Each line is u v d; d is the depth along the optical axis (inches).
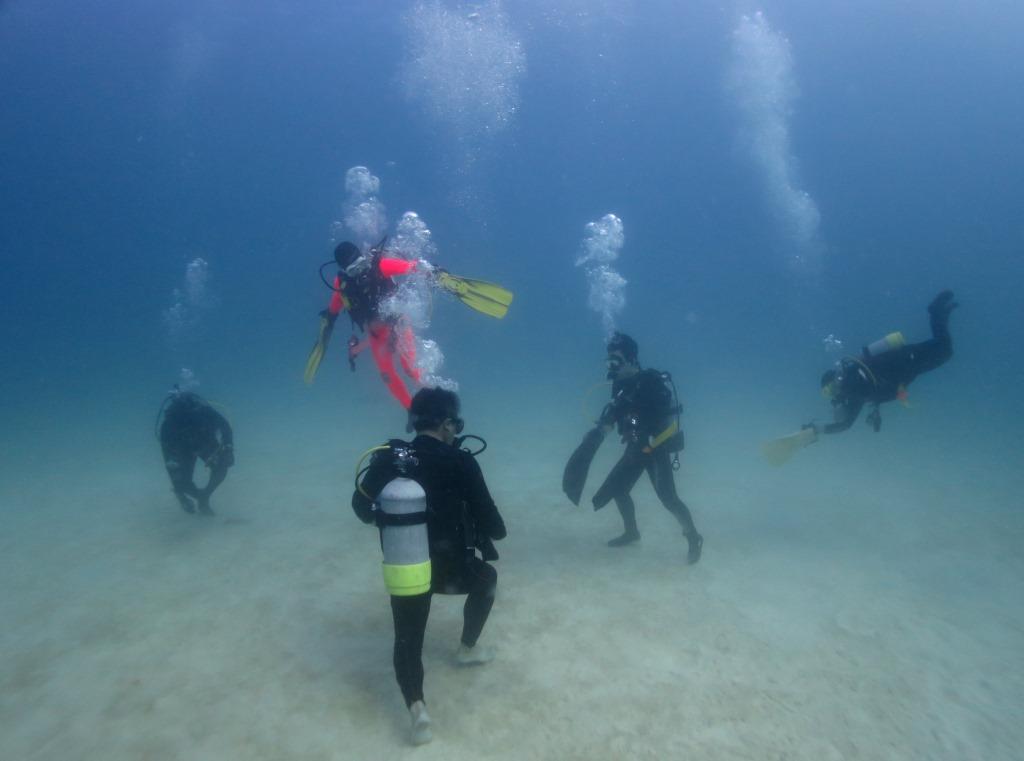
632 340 201.5
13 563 216.1
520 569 197.5
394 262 197.6
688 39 2167.8
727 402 682.2
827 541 230.5
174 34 1756.9
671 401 196.9
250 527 247.9
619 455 382.9
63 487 337.7
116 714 122.0
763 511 270.5
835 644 148.9
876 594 180.4
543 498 283.9
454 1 1112.8
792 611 167.5
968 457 402.0
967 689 130.9
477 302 210.5
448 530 112.5
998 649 148.5
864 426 542.9
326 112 2871.6
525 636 151.5
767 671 135.8
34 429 578.9
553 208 3973.9
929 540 232.5
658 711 120.6
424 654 143.3
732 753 108.9
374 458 113.2
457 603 170.9
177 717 120.4
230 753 109.3
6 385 1171.3
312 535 236.4
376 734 114.1
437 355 209.6
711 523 251.8
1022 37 2379.4
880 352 235.1
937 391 878.4
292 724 117.5
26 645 153.1
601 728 115.3
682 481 326.6
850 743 112.3
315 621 163.5
